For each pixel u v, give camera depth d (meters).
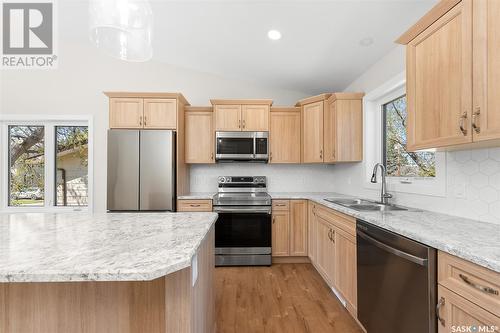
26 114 3.66
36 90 3.69
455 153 1.72
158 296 1.04
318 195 3.51
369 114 3.01
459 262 1.01
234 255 3.27
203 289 1.35
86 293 1.03
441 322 1.09
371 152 2.99
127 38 1.54
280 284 2.71
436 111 1.42
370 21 2.22
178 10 2.50
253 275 2.96
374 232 1.61
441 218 1.65
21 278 0.74
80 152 3.78
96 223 1.50
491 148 1.47
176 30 2.85
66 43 3.71
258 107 3.59
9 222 1.53
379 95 2.77
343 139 3.10
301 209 3.37
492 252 0.95
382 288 1.52
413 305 1.24
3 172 3.67
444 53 1.36
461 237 1.17
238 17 2.51
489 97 1.12
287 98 3.98
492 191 1.47
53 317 1.02
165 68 3.83
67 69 3.71
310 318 2.06
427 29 1.48
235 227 3.28
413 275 1.24
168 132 3.15
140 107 3.25
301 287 2.63
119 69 3.78
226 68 3.65
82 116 3.70
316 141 3.45
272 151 3.69
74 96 3.72
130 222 1.53
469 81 1.21
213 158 3.64
